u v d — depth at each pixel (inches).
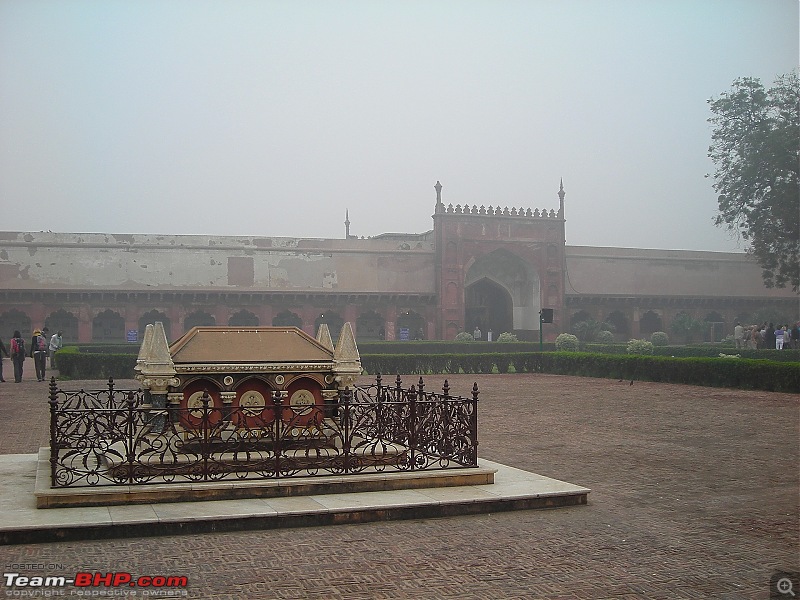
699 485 298.4
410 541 219.0
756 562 203.0
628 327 1659.7
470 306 1664.6
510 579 188.5
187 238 1421.0
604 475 318.3
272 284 1455.5
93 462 284.5
